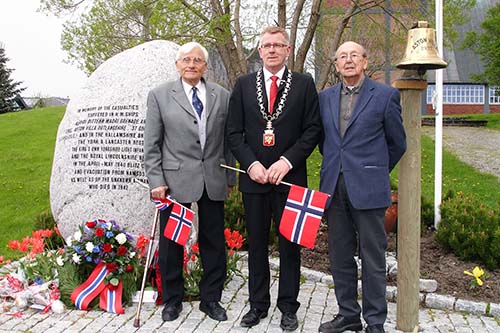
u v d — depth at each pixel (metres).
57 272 4.97
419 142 4.21
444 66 4.09
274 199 4.13
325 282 5.41
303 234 3.94
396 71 15.39
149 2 8.30
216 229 4.41
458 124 24.08
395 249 6.30
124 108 5.45
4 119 18.62
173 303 4.41
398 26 9.13
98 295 4.70
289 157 3.97
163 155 4.37
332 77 12.25
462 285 5.26
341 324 4.09
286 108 4.02
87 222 4.91
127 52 5.88
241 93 4.16
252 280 4.23
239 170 4.16
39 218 7.00
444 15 8.78
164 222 4.38
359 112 3.95
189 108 4.32
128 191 5.33
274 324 4.25
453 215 6.27
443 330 4.30
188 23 8.08
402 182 4.23
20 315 4.48
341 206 4.05
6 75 31.55
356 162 3.93
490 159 15.27
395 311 4.72
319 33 10.75
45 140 15.40
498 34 25.73
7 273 5.55
